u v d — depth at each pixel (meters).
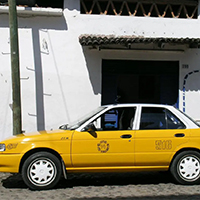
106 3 10.12
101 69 9.89
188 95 10.30
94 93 9.81
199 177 6.06
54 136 5.83
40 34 9.64
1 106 9.41
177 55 10.25
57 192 5.70
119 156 5.86
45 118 9.60
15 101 7.78
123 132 5.95
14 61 7.76
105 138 5.86
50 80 9.65
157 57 10.16
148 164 5.96
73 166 5.82
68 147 5.77
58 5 10.19
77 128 5.96
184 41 9.17
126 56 10.00
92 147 5.81
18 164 5.69
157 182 6.46
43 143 5.74
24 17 9.59
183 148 6.05
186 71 10.30
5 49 9.46
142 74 10.24
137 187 6.06
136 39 8.95
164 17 10.34
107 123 6.16
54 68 9.66
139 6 10.33
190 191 5.74
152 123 6.15
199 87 10.34
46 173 5.74
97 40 8.92
